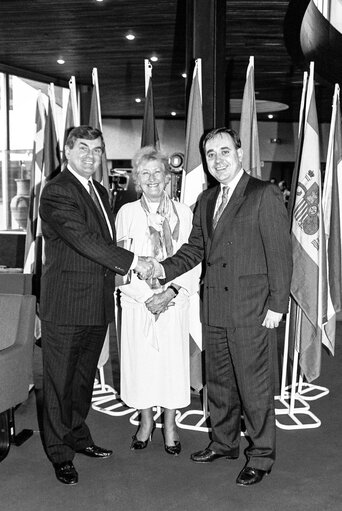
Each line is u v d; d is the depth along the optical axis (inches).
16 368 114.8
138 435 125.0
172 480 109.6
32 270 165.9
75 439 117.0
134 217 119.8
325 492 104.9
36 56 351.9
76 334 107.8
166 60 358.0
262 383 108.2
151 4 254.7
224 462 117.3
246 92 144.4
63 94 431.8
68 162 110.0
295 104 504.4
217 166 107.2
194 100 140.2
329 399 157.9
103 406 151.3
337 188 156.7
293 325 144.9
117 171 354.3
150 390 119.8
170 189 178.2
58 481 109.0
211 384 116.1
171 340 119.1
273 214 103.8
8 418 119.2
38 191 164.4
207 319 111.6
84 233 103.7
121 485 107.5
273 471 113.4
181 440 129.1
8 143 386.6
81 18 275.7
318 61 338.6
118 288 124.4
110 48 331.6
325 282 143.7
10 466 115.5
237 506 99.8
